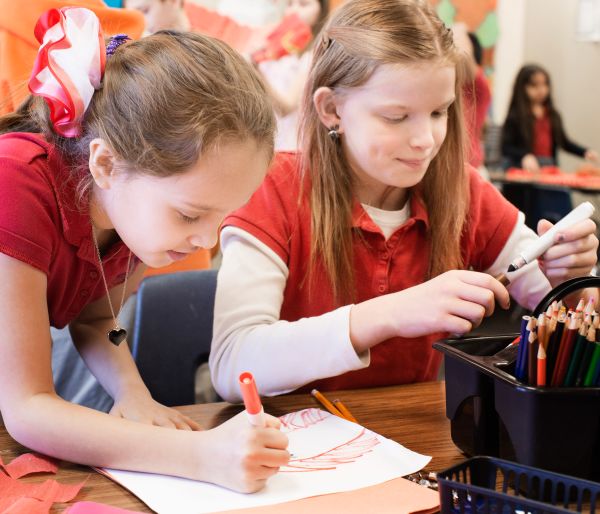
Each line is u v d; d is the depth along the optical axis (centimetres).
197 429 86
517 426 70
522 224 124
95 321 102
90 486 73
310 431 86
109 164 77
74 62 77
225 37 308
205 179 73
